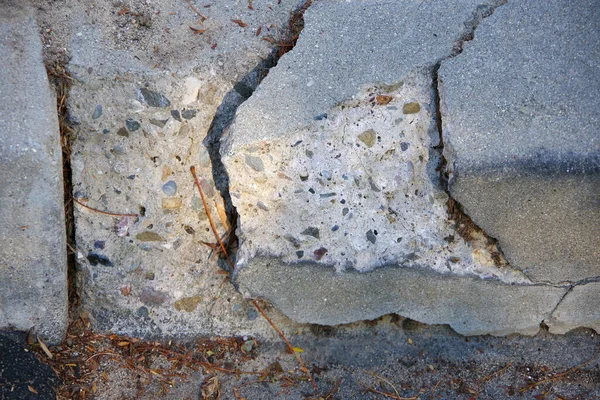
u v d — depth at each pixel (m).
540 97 0.58
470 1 0.60
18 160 0.56
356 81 0.59
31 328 0.59
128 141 0.60
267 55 0.60
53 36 0.58
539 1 0.59
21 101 0.56
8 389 0.55
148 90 0.59
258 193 0.59
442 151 0.59
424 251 0.60
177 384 0.60
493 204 0.58
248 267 0.60
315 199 0.59
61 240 0.58
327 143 0.59
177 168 0.60
